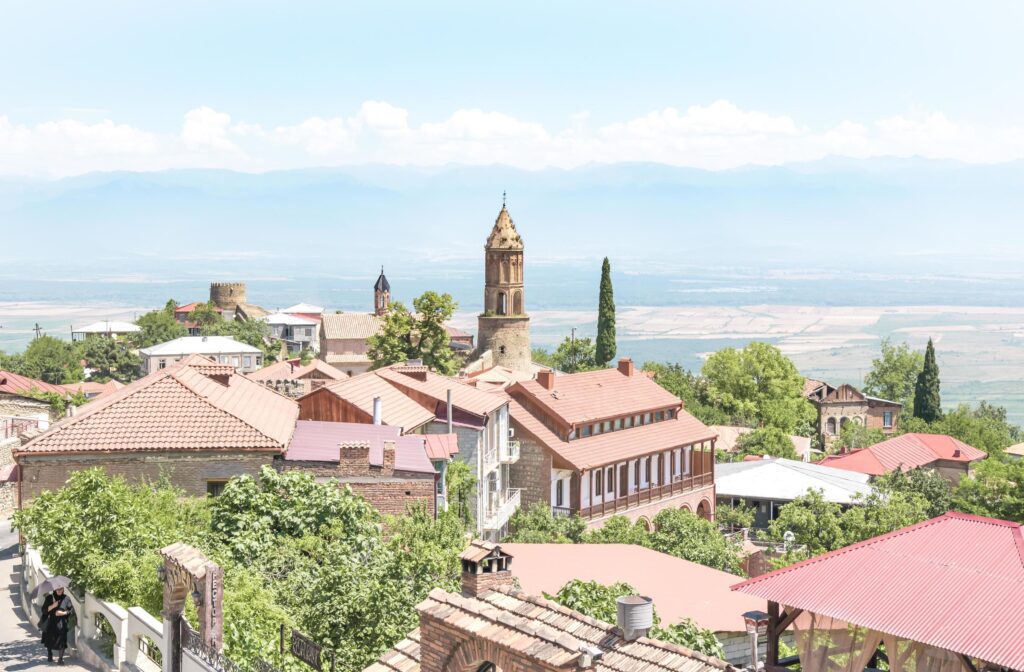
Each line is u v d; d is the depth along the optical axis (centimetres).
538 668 1730
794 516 7150
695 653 1791
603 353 16400
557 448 7650
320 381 8406
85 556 3105
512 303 13375
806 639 2189
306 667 2605
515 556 4725
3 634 3325
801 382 14850
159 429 4322
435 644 1947
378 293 18850
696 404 13888
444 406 6456
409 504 4250
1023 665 1789
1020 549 2042
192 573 2369
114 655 2822
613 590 3155
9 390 9844
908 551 2138
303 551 3581
